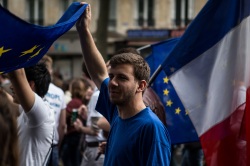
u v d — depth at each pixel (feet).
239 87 16.63
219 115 16.85
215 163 16.76
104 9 47.67
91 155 22.36
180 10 97.96
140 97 13.20
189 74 17.51
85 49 15.55
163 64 17.72
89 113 22.82
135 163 12.89
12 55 13.28
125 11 100.99
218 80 17.02
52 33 13.50
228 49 16.98
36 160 15.66
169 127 20.16
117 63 13.08
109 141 13.71
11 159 10.18
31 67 17.03
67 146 30.22
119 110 13.41
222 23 17.12
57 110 23.30
